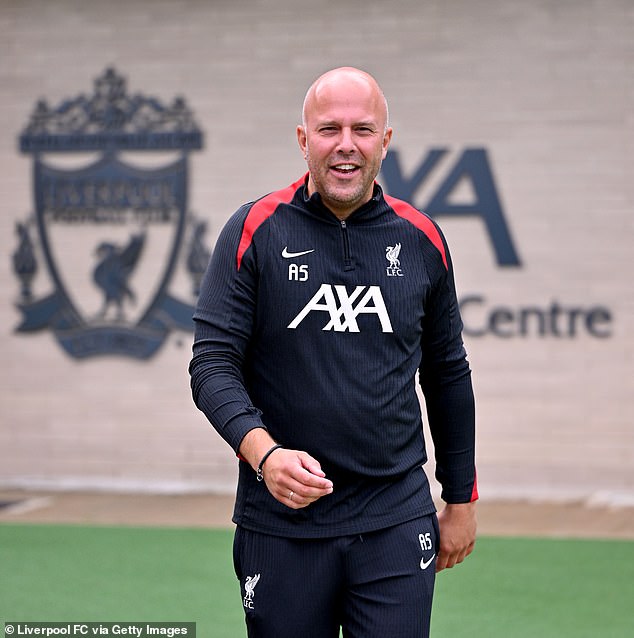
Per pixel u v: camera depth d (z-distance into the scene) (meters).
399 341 4.12
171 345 13.95
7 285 14.33
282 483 3.65
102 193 14.07
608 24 12.96
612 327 13.05
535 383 13.20
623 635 7.67
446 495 4.48
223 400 3.89
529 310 13.20
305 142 4.16
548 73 13.09
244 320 4.07
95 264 14.09
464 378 4.43
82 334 14.14
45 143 14.18
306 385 4.04
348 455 4.04
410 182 13.38
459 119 13.27
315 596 4.06
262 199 4.22
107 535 11.05
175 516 12.12
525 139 13.16
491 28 13.20
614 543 10.59
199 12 13.83
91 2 14.05
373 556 4.07
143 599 8.61
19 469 14.30
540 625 7.91
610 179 13.02
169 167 13.89
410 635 4.06
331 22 13.54
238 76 13.77
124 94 14.00
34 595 8.72
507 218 13.22
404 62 13.38
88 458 14.16
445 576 9.28
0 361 14.34
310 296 4.06
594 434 13.09
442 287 4.30
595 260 13.07
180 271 13.93
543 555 10.07
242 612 8.25
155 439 14.02
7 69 14.27
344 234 4.13
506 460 13.25
